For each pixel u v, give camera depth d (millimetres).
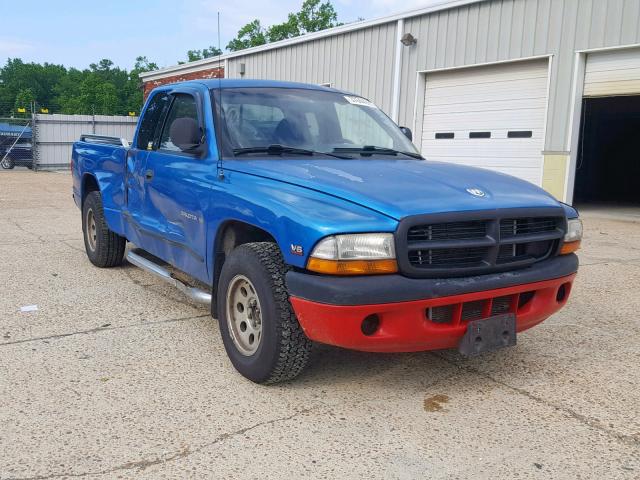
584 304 5785
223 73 23016
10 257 7484
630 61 11445
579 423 3354
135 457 2908
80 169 7113
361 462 2912
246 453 2967
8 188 17656
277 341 3498
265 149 4336
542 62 12773
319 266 3174
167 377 3857
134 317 5090
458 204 3369
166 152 5016
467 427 3283
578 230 4023
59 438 3068
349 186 3486
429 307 3273
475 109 14227
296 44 19078
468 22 13906
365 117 5156
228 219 3920
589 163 18750
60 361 4086
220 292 3998
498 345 3527
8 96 97562
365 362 4188
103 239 6625
